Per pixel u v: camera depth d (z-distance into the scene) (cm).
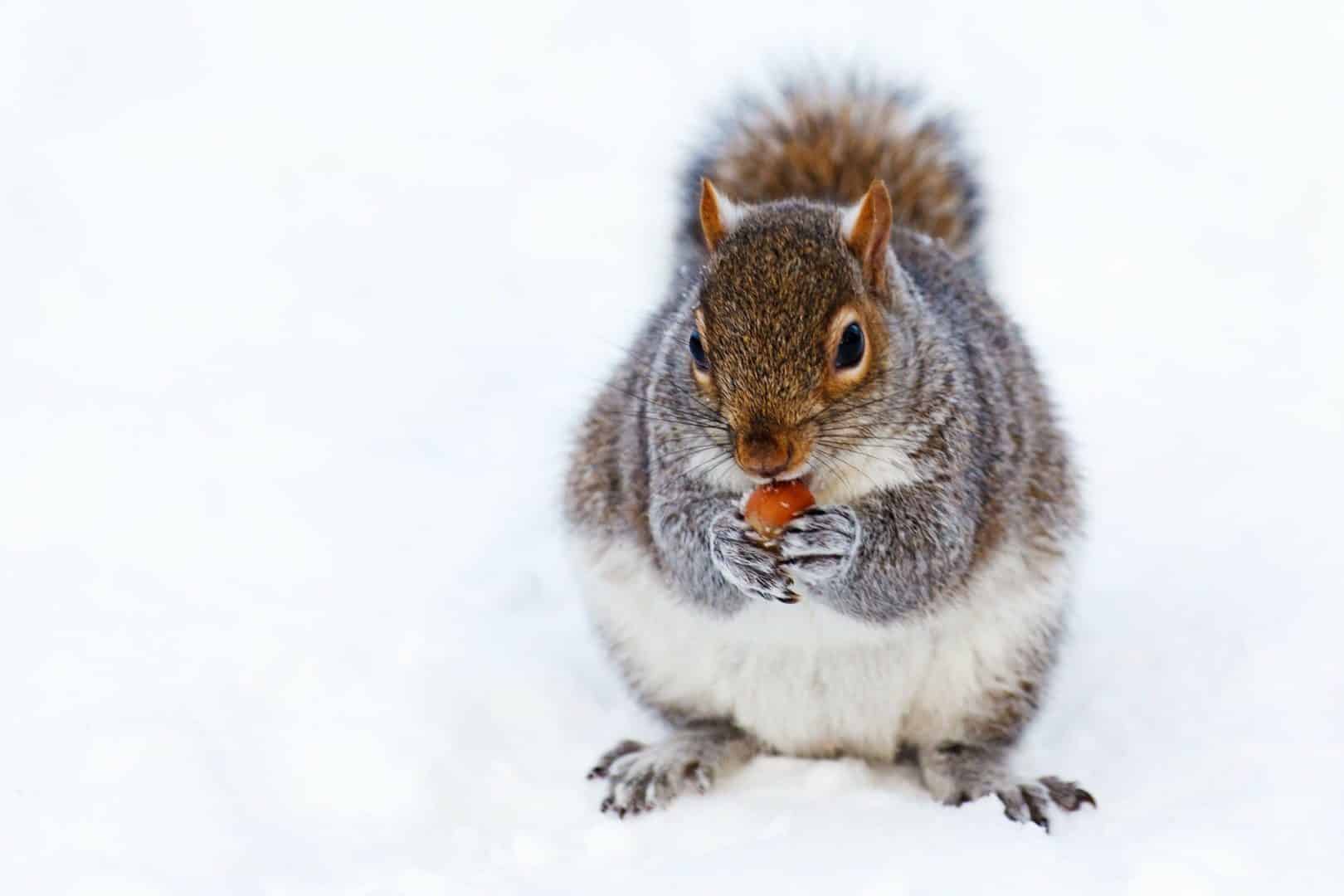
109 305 1582
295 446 1337
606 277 1673
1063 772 930
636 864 808
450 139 1975
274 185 1842
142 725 893
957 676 917
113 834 812
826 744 947
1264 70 2056
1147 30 2177
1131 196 1795
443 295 1639
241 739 909
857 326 810
